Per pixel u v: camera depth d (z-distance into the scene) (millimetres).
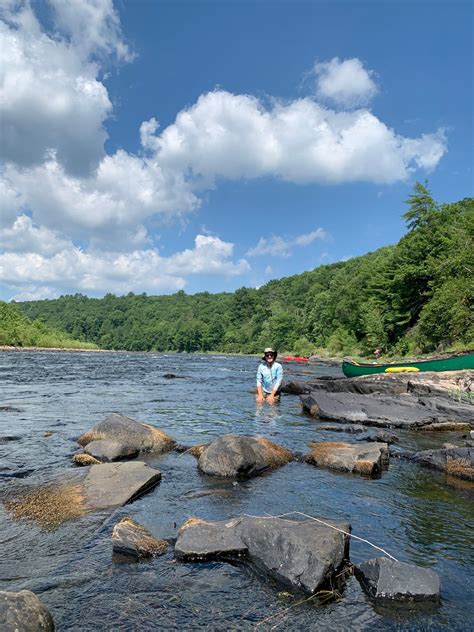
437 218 48750
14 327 68188
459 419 10062
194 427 9172
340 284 96312
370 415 10258
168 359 52750
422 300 49469
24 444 7316
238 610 2990
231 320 150375
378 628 2830
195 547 3660
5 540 3883
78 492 5000
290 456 6973
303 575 3275
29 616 2523
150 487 5379
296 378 24062
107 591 3156
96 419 9750
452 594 3223
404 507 4938
